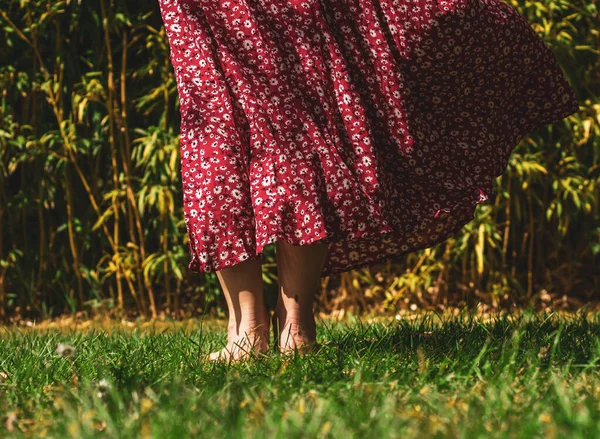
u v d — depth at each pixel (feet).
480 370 6.30
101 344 8.99
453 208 8.06
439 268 16.48
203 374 6.55
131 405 5.40
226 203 7.26
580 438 4.45
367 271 16.55
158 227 15.97
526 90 8.88
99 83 15.43
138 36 15.61
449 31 8.02
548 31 15.81
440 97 8.27
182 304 16.48
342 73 7.58
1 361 7.84
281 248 7.74
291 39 7.54
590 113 16.11
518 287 16.47
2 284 16.15
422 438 4.59
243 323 7.67
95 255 16.39
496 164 8.54
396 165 7.95
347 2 7.83
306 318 7.78
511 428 4.77
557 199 16.02
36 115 15.93
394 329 9.15
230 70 7.43
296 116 7.36
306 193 7.20
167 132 15.81
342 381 6.08
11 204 15.94
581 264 16.80
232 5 7.52
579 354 6.89
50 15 15.33
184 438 4.68
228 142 7.32
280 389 5.97
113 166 15.81
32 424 5.41
